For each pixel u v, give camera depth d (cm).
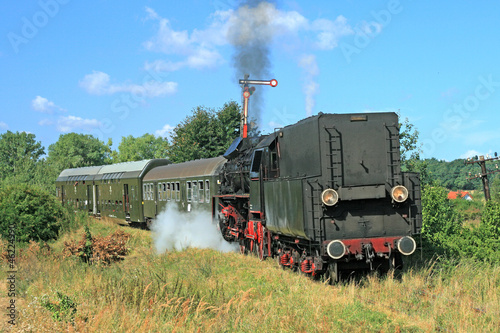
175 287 1091
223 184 2044
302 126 1202
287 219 1205
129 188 3209
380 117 1128
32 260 1714
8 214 2405
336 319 810
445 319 798
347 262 1149
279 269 1309
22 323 878
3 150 9506
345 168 1109
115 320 866
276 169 1393
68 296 1053
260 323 819
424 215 1545
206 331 798
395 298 933
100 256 1816
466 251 1351
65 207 3186
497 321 760
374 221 1094
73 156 8962
